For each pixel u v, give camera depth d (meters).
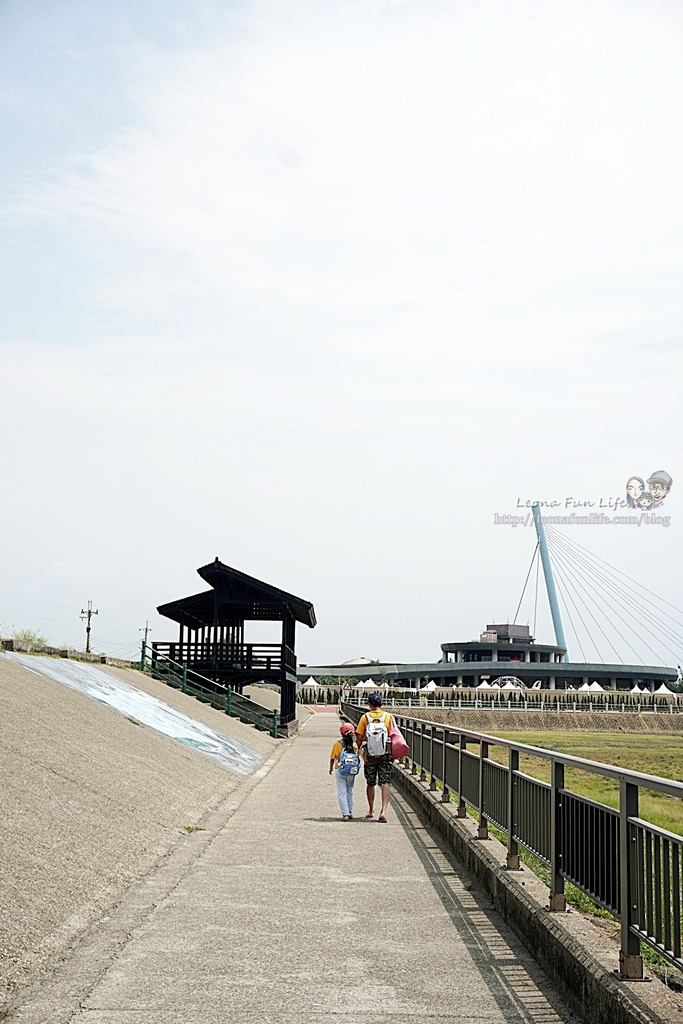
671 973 5.79
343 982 6.41
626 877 5.47
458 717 97.00
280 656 40.75
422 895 9.18
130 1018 5.65
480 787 10.66
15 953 6.70
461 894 9.23
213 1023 5.59
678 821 14.91
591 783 22.84
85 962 6.82
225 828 13.58
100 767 14.01
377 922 8.08
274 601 39.69
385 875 10.19
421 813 15.59
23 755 12.20
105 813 11.62
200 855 11.33
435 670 148.50
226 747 24.86
